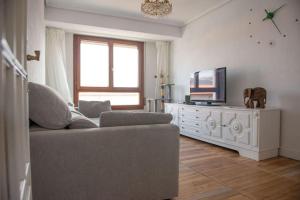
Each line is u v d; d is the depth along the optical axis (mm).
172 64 5445
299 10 2652
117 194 1467
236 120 2947
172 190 1643
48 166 1280
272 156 2805
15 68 535
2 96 437
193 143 3623
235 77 3566
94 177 1396
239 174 2207
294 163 2557
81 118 1487
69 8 3957
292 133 2736
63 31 4387
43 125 1351
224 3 3750
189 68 4781
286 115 2805
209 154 2957
